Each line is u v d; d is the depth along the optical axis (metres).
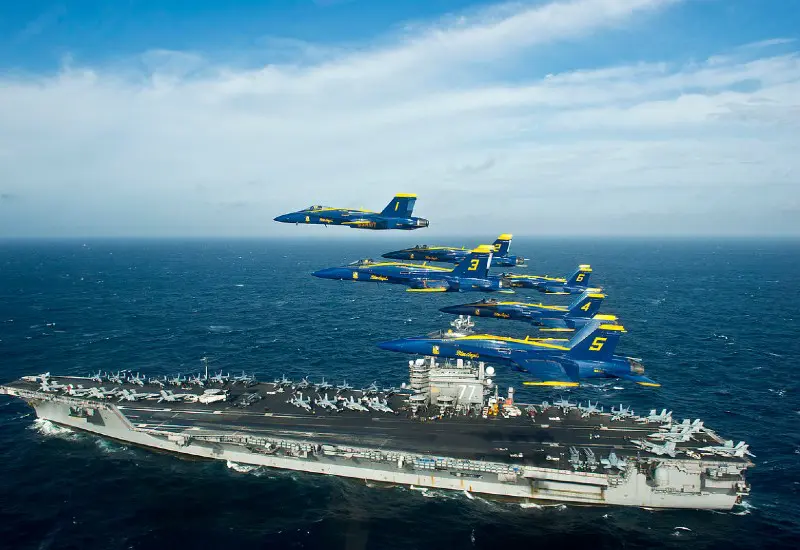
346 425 74.69
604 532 57.88
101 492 64.19
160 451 74.19
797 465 72.62
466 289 102.06
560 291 125.44
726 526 58.84
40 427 81.81
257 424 74.94
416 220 110.25
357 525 58.41
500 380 110.50
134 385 90.56
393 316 180.25
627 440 70.06
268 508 61.44
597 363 75.69
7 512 59.78
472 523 59.22
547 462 63.97
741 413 92.56
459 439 70.25
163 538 55.75
